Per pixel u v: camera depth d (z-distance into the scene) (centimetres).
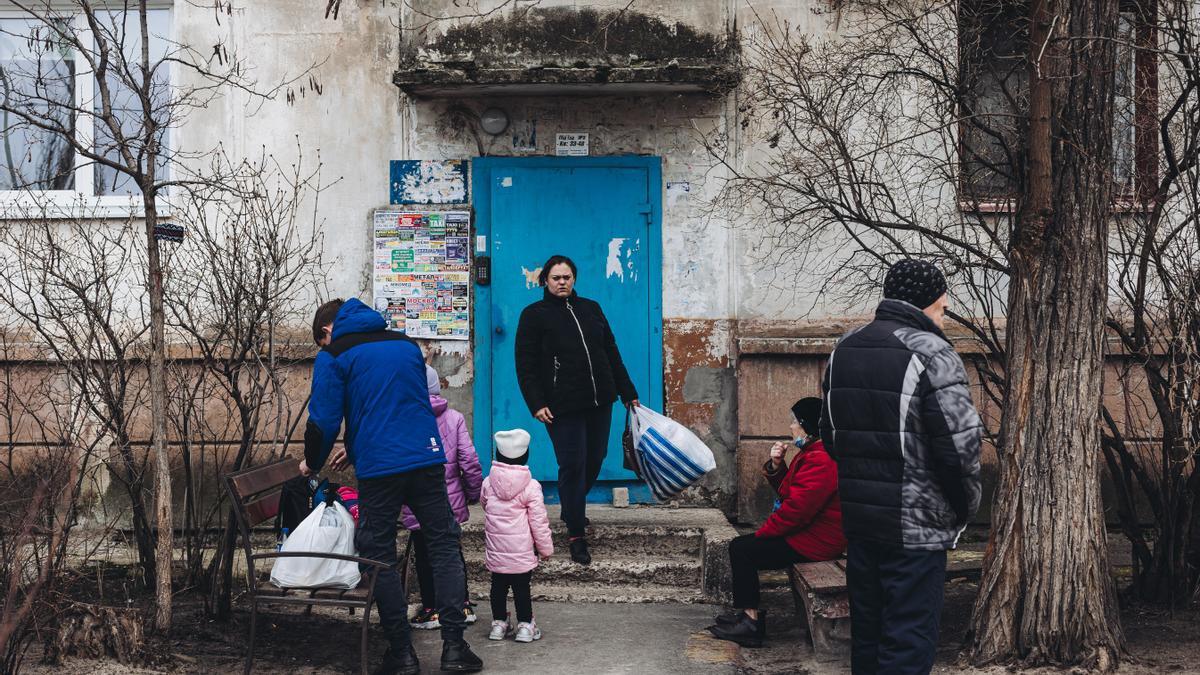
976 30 660
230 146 798
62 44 770
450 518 546
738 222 793
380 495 522
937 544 434
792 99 669
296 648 577
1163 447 620
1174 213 691
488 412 802
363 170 802
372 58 802
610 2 776
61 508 576
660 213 800
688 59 773
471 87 766
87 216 789
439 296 802
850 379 446
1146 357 612
